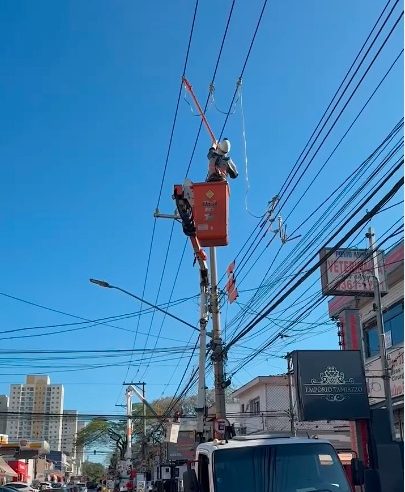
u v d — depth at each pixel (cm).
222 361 1692
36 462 7612
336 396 1406
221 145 1323
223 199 1207
